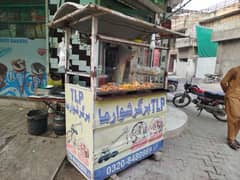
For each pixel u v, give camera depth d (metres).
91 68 1.92
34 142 3.00
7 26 4.60
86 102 2.03
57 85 3.81
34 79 4.69
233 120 3.43
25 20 4.51
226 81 3.59
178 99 6.64
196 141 3.66
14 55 4.69
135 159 2.50
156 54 3.26
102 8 1.71
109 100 2.02
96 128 1.98
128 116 2.27
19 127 3.53
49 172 2.35
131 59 2.80
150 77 2.81
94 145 2.00
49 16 3.73
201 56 17.39
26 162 2.51
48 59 3.89
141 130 2.49
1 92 4.86
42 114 3.34
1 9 4.53
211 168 2.73
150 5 4.65
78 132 2.24
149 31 2.63
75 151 2.36
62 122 3.23
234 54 15.27
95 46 1.91
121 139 2.26
